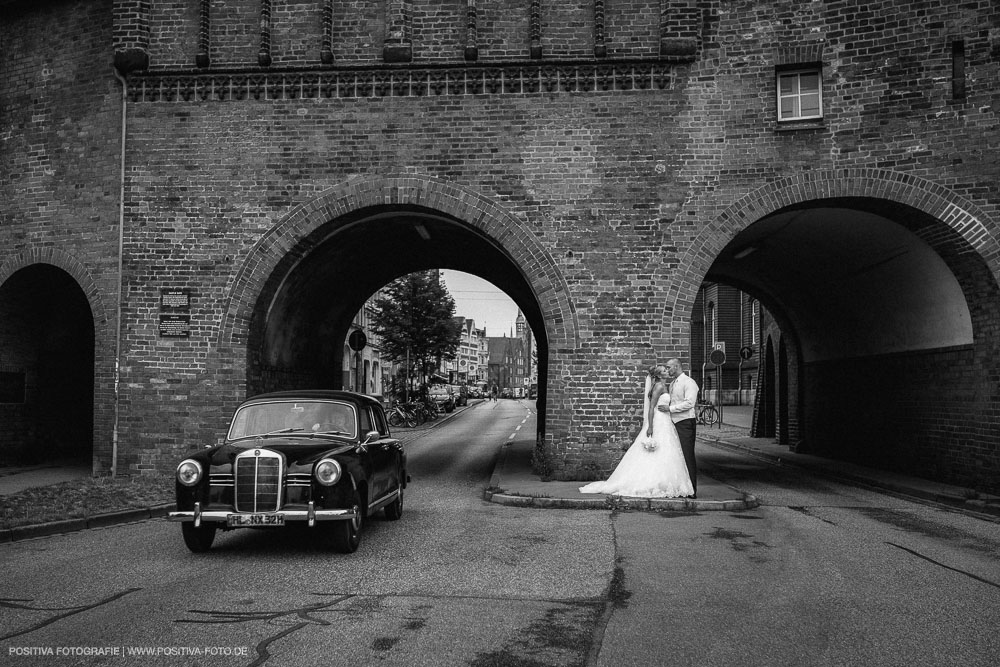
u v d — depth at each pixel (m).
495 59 13.59
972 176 12.35
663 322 13.11
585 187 13.34
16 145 14.74
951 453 13.12
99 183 14.12
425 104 13.63
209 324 13.62
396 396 37.03
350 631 5.10
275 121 13.80
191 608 5.68
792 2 13.15
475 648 4.75
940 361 13.57
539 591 6.20
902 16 12.70
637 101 13.37
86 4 14.56
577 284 13.23
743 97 13.20
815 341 19.67
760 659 4.56
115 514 9.93
